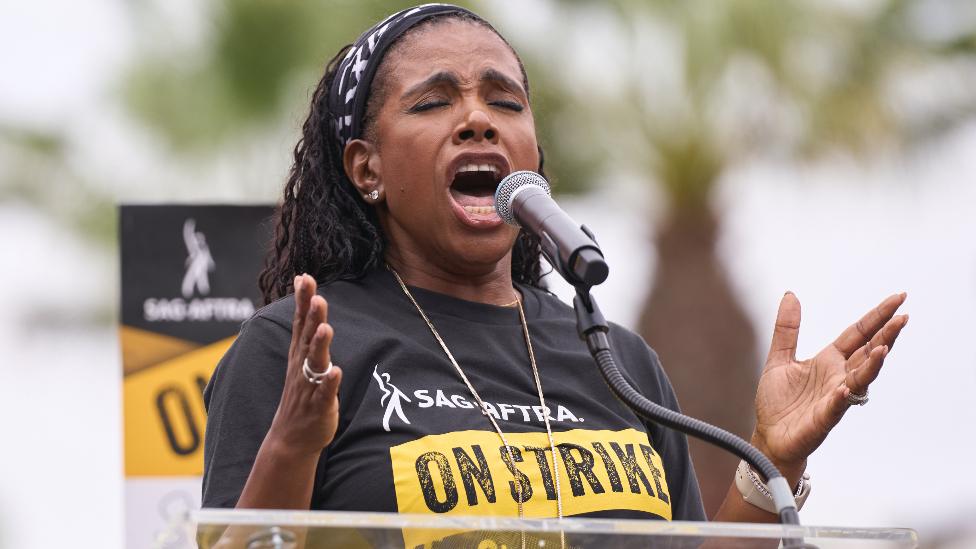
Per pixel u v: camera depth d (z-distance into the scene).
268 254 7.12
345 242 6.70
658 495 6.20
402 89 6.56
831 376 6.17
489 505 5.85
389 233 6.72
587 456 6.12
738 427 17.28
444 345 6.34
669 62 18.09
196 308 9.59
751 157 18.45
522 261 7.34
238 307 9.60
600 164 18.22
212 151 17.92
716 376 17.38
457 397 6.14
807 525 4.85
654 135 18.08
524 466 5.99
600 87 18.05
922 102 18.70
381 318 6.42
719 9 18.09
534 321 6.64
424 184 6.46
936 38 18.48
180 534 4.56
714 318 17.66
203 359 9.55
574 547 4.85
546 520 4.68
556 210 5.79
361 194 6.73
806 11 18.25
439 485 5.83
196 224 9.64
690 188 18.14
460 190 6.59
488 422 6.09
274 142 17.58
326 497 5.93
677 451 6.79
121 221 9.62
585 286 5.61
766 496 6.25
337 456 5.95
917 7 18.38
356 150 6.73
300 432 5.30
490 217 6.43
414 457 5.88
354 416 6.02
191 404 9.48
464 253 6.44
